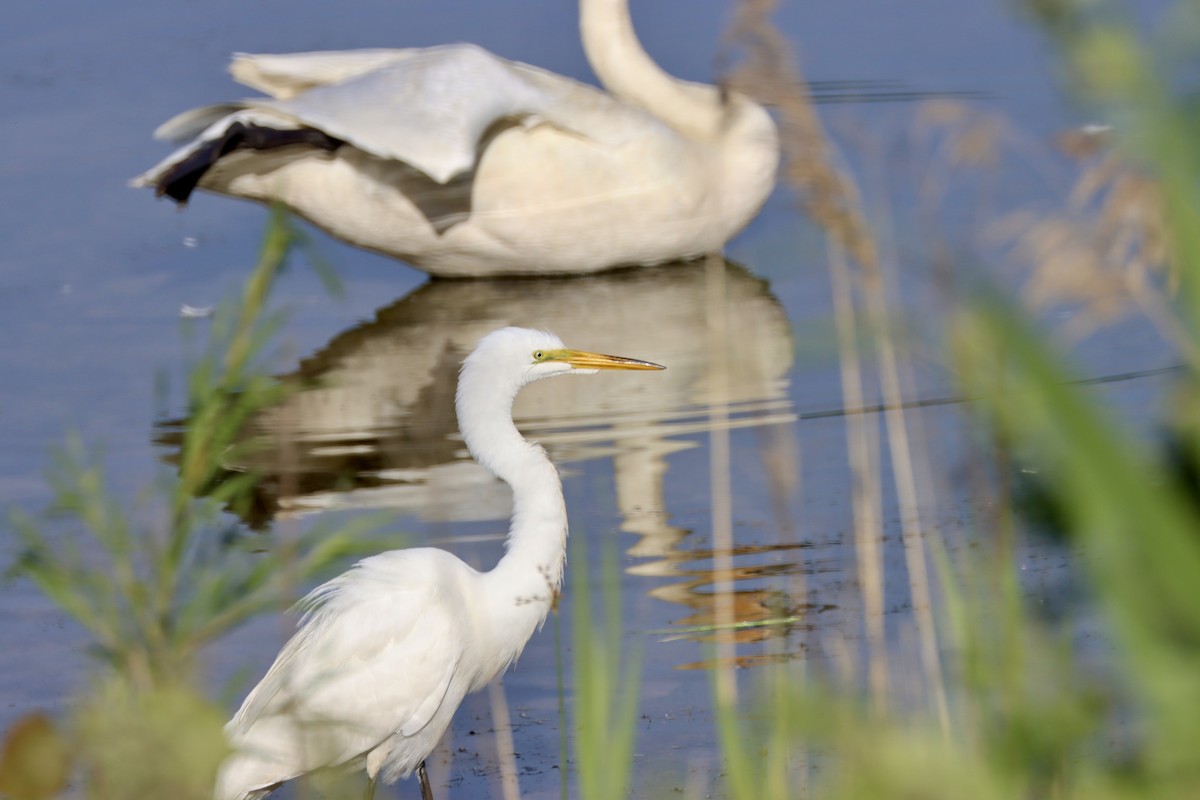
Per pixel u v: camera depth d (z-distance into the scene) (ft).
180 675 22.34
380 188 53.31
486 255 55.01
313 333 49.93
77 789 16.44
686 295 53.11
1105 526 9.21
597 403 45.65
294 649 29.53
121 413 44.16
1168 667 9.72
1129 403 41.86
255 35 74.79
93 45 74.13
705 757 28.40
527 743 31.14
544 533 31.60
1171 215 9.73
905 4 77.25
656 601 35.12
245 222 59.41
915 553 35.65
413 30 74.69
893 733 14.73
